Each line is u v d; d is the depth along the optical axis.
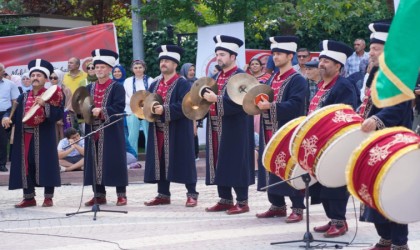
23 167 14.30
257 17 21.31
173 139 13.98
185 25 26.19
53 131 14.34
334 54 11.12
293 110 12.02
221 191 13.49
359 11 22.27
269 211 12.74
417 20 7.81
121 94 14.19
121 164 14.15
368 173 8.23
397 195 8.19
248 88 12.80
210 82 13.09
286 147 10.54
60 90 14.20
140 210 13.79
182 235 11.41
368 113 9.64
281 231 11.57
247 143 13.21
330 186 9.51
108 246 10.79
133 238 11.30
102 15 28.16
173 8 20.62
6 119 14.30
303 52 16.48
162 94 14.05
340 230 11.09
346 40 23.41
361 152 8.33
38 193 16.28
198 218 12.90
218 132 13.17
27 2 27.44
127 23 30.02
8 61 21.28
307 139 9.48
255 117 17.59
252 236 11.25
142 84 18.98
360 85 15.95
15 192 16.67
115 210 13.67
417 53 7.82
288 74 12.30
